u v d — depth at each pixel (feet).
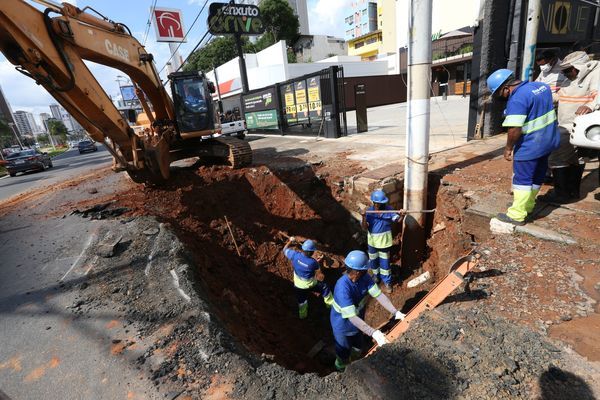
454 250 17.29
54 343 10.20
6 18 11.71
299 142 44.45
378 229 18.38
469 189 18.25
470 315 9.25
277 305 19.53
